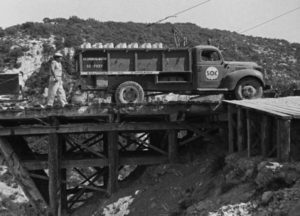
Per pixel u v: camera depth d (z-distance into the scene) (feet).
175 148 60.23
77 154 65.41
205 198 45.93
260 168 37.70
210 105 57.67
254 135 44.57
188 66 57.00
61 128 57.47
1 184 83.61
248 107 43.75
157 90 57.57
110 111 56.24
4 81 73.26
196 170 56.24
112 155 59.26
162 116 62.95
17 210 71.97
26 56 198.70
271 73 160.76
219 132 61.87
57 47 199.62
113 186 59.62
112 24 218.38
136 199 56.54
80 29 214.90
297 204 31.50
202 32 201.77
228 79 57.26
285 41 224.53
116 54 55.16
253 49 198.29
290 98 53.93
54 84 57.00
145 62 55.93
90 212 59.57
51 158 57.67
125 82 55.88
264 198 34.45
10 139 62.08
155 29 200.64
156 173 59.77
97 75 55.21
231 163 45.78
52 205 57.93
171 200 52.24
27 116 55.67
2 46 206.90
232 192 40.19
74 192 66.85
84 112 55.88
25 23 229.86
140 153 66.23
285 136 37.06
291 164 36.17
